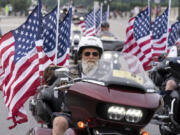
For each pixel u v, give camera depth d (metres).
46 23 28.31
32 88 21.70
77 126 15.80
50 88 18.20
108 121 14.31
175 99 22.80
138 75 15.21
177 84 23.39
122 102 14.08
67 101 15.30
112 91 14.43
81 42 18.11
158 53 43.75
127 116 14.25
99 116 14.44
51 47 28.52
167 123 23.09
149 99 14.52
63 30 29.31
